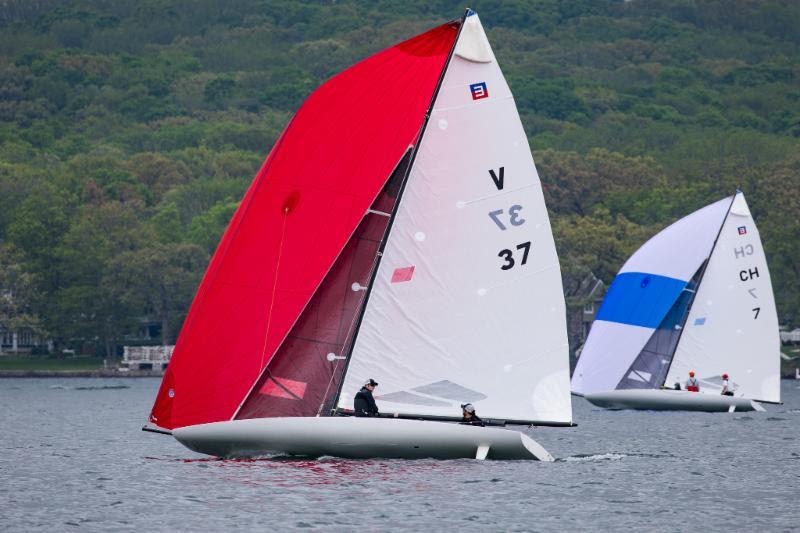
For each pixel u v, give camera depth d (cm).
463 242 10169
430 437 10294
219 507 8844
